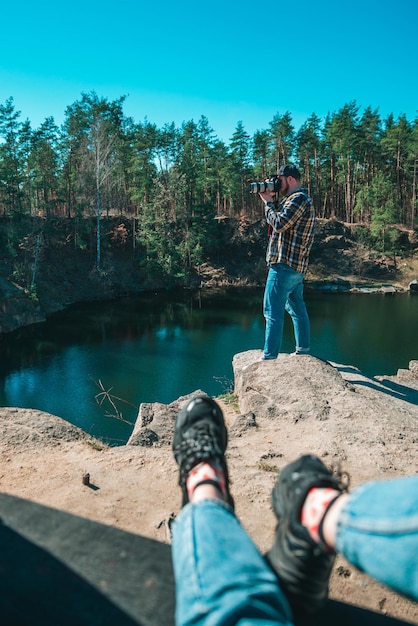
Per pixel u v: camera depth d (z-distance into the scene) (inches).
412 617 75.8
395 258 2335.1
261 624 27.5
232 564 31.3
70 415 797.9
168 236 2058.3
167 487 109.3
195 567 31.5
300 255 183.8
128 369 1049.5
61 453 125.5
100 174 1989.4
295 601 36.9
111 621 29.7
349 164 2551.7
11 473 114.2
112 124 2190.0
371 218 2442.2
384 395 183.6
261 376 188.4
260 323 1480.1
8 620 28.8
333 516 33.1
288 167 177.2
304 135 2443.4
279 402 168.1
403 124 2603.3
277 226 175.6
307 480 37.5
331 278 2174.0
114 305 1723.7
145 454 125.4
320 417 155.3
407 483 30.6
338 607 44.7
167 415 160.9
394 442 138.7
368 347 1246.9
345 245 2321.6
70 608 30.1
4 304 1400.1
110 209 2369.6
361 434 142.9
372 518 29.8
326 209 2770.7
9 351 1187.3
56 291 1720.0
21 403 855.7
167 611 30.9
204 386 942.4
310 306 1756.9
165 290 1994.3
